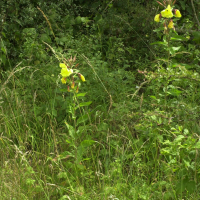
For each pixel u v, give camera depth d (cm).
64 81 270
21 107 375
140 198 267
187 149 260
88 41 479
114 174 282
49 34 520
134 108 353
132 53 487
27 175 284
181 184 252
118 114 342
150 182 292
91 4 561
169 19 315
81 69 414
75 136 290
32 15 508
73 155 290
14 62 500
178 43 442
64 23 528
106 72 418
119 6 532
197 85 391
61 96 390
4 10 495
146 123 306
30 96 390
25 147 329
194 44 495
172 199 264
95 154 329
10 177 285
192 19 534
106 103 400
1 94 400
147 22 486
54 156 322
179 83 373
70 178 288
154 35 486
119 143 331
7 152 323
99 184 279
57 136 349
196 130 324
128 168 312
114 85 400
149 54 476
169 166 275
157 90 364
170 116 305
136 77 457
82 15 573
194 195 256
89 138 318
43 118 379
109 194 264
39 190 269
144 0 540
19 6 521
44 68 429
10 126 354
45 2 524
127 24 505
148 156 316
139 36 488
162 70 316
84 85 400
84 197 260
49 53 500
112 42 505
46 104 390
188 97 375
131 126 326
